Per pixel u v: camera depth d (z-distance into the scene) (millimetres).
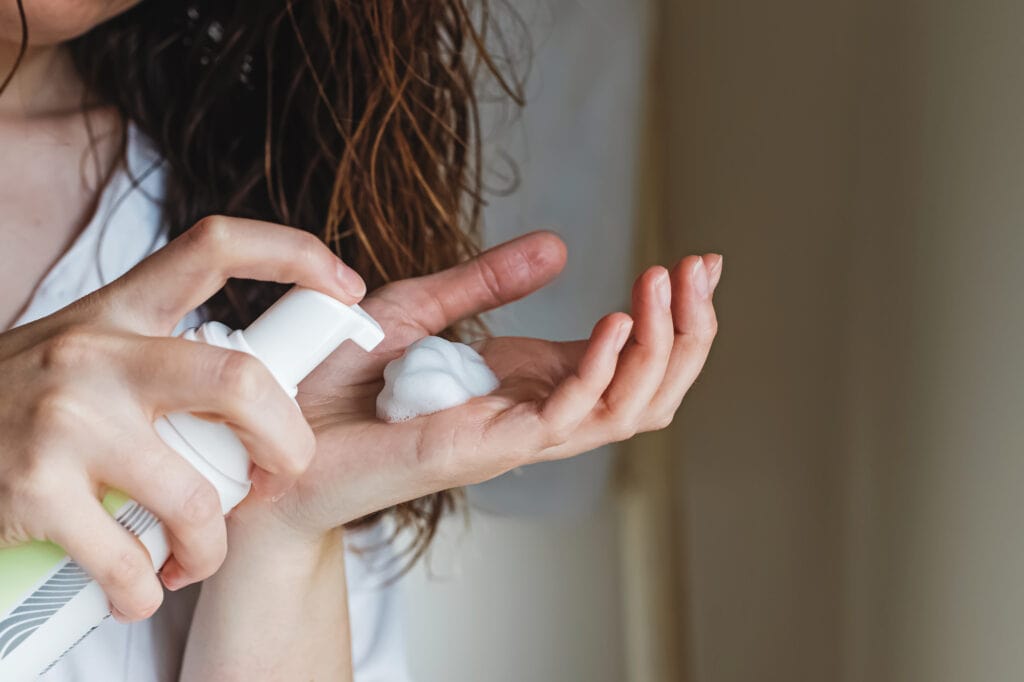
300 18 797
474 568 981
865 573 776
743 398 882
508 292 692
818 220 796
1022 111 651
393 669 815
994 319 675
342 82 808
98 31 777
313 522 669
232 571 694
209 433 581
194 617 711
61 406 559
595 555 978
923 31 708
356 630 814
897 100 728
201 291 583
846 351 781
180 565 592
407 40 815
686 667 977
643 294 591
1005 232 667
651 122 924
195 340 587
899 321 736
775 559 860
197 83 794
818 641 824
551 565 983
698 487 935
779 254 833
